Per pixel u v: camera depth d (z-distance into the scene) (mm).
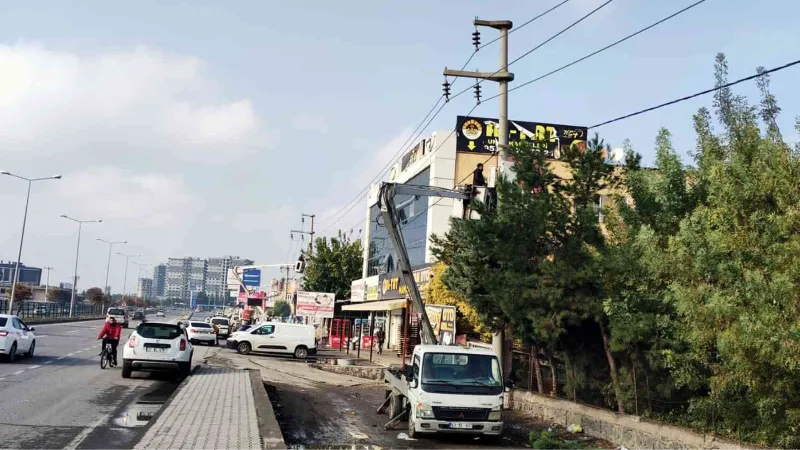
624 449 12945
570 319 14250
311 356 40000
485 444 13633
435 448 12930
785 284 8633
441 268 26516
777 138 10305
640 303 12547
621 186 15172
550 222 14984
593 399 15359
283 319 77625
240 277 98562
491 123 41000
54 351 30297
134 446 9719
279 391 21078
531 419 16656
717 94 12305
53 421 12586
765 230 9359
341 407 18500
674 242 10812
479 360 14180
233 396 16031
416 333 37594
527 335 15250
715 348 10773
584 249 14539
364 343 51500
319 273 63156
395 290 43469
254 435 10922
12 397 15383
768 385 9422
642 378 13344
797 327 8375
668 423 12273
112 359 24469
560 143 42625
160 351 20750
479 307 16328
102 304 125500
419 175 44094
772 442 10219
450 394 13469
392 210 17672
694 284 10531
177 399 15055
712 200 10727
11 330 23719
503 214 15438
